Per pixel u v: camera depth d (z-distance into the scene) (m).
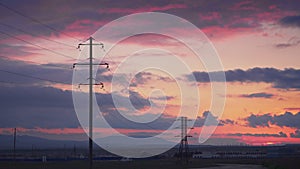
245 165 152.00
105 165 128.50
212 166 138.50
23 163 138.12
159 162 169.88
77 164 132.38
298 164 126.56
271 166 124.38
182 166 130.88
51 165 121.12
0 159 176.88
